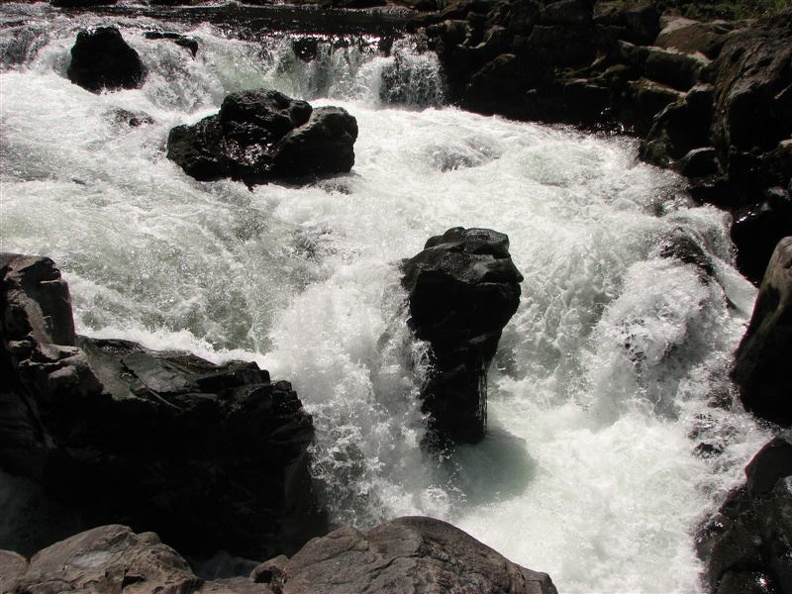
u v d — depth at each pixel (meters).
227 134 11.99
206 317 8.61
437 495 7.95
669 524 7.54
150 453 6.31
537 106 16.19
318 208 10.80
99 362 6.49
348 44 17.48
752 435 8.36
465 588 5.20
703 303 9.54
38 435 6.27
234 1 26.06
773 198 10.72
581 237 10.42
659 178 12.68
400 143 13.97
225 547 6.82
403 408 8.26
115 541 5.27
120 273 8.79
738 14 15.75
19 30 16.64
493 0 17.58
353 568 5.31
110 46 15.16
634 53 15.18
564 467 8.30
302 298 8.90
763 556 6.71
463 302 8.23
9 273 6.43
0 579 4.89
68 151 11.60
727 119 11.94
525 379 9.73
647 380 9.27
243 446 6.54
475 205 11.67
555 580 6.96
